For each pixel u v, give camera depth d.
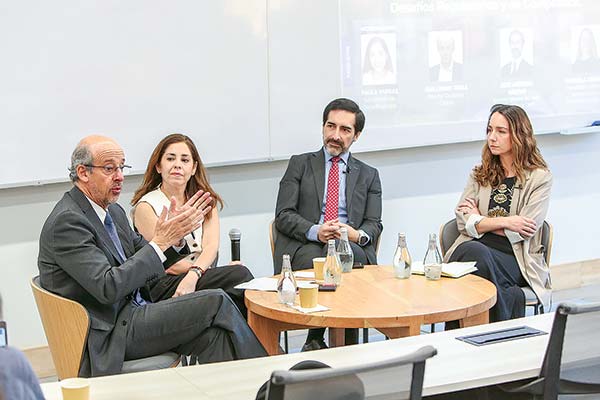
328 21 5.70
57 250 3.71
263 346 3.99
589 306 2.75
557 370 2.86
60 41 4.95
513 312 4.80
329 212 5.18
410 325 3.74
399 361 2.32
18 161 4.92
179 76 5.29
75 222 3.72
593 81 6.71
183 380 2.80
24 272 5.08
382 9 5.89
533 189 5.06
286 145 5.67
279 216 5.12
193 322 3.79
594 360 2.94
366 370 2.26
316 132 5.75
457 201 6.43
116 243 4.00
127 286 3.71
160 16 5.20
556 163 6.76
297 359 3.00
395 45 5.95
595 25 6.68
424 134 6.13
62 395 2.63
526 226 4.95
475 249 4.82
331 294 4.09
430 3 6.05
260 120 5.56
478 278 4.41
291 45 5.60
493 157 5.19
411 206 6.27
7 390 1.96
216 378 2.82
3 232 5.00
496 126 5.11
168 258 4.48
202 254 4.65
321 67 5.71
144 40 5.17
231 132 5.49
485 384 2.81
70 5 4.95
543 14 6.46
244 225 5.71
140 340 3.78
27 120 4.91
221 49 5.39
